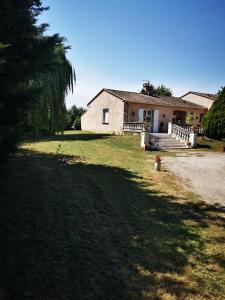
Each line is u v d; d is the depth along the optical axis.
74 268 5.00
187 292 4.82
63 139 22.34
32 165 11.32
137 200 8.84
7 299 4.11
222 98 24.61
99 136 25.50
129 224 7.04
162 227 7.14
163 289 4.79
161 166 14.61
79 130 36.53
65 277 4.74
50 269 4.89
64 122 14.44
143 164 14.60
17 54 6.14
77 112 40.62
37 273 4.74
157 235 6.67
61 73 13.78
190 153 20.12
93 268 5.08
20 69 5.66
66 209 7.35
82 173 11.08
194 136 22.81
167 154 18.97
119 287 4.68
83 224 6.69
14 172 9.84
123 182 10.66
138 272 5.16
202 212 8.54
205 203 9.35
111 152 17.36
